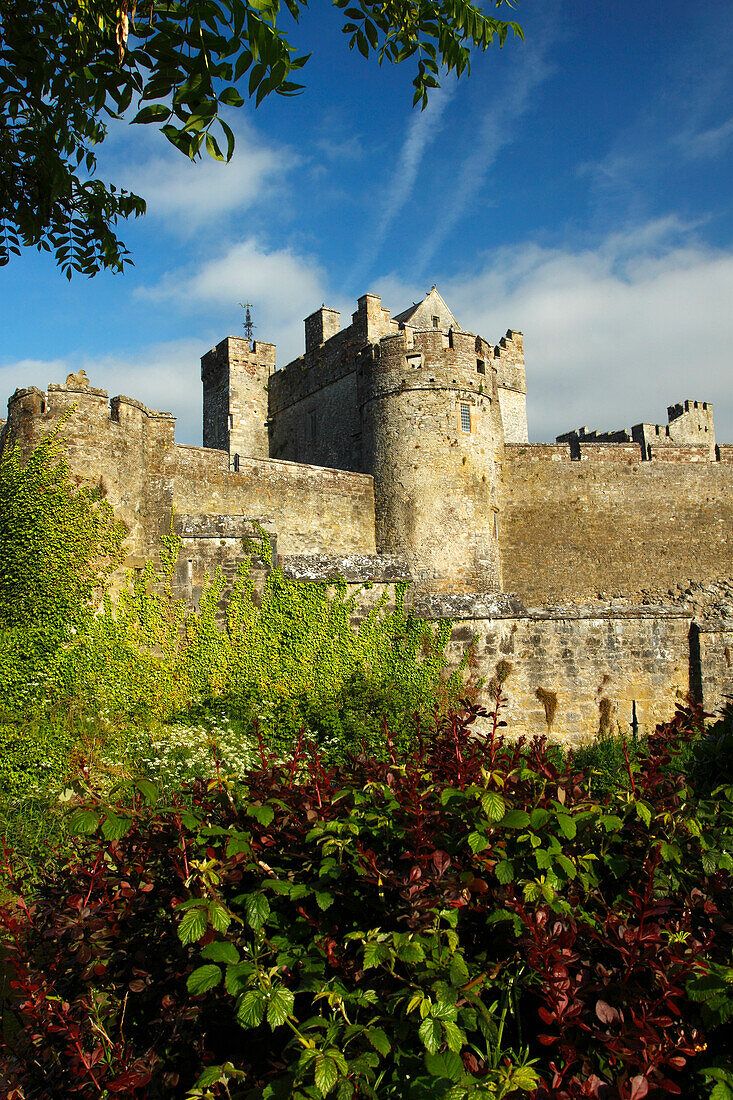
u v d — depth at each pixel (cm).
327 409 3747
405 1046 442
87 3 628
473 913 506
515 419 4447
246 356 4231
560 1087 417
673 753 636
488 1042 436
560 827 490
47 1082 481
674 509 3447
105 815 513
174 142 612
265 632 1581
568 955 440
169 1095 477
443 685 1508
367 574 1599
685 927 488
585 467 3384
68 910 496
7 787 1294
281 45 553
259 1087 432
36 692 1480
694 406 4941
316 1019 416
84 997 481
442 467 3070
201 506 2612
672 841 512
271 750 1397
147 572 1625
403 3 737
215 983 430
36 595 1599
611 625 1597
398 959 454
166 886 527
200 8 563
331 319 4019
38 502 1650
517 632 1562
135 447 1819
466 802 510
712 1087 414
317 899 465
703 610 3017
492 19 754
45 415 1709
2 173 794
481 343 3234
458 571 3023
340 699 1449
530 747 646
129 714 1505
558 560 3300
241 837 493
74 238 884
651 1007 423
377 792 552
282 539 2820
